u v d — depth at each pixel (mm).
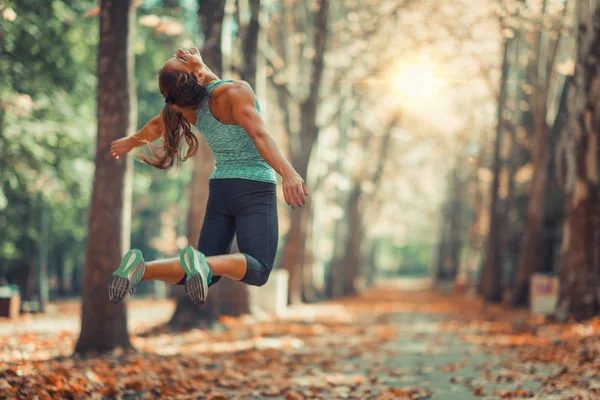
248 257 3883
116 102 9945
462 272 61656
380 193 49031
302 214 26156
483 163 36219
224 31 14539
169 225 32750
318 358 10867
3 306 16828
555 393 7406
